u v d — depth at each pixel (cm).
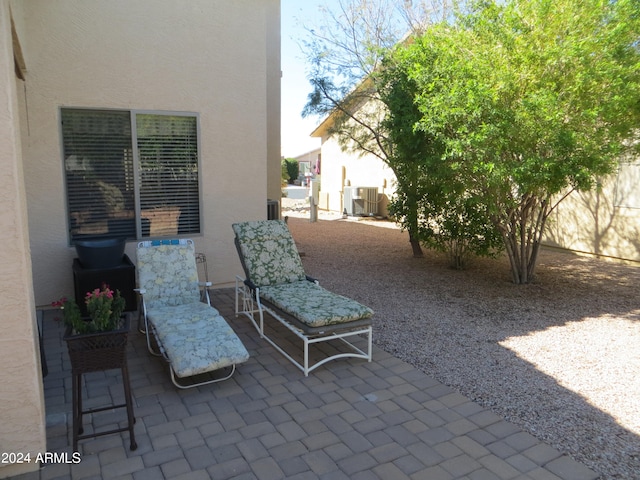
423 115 695
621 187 891
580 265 879
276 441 316
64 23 559
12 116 257
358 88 932
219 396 379
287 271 559
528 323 561
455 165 618
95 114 594
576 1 545
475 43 612
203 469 286
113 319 305
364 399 375
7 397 271
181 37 627
